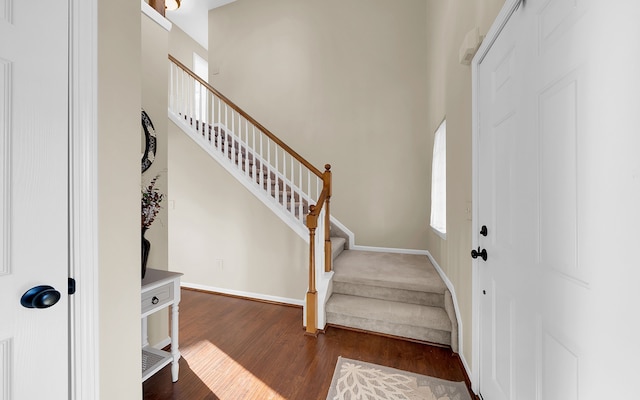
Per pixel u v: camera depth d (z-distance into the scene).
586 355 0.70
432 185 3.22
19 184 0.68
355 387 1.62
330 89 3.97
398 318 2.19
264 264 2.93
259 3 4.33
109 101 0.92
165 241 2.08
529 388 1.00
